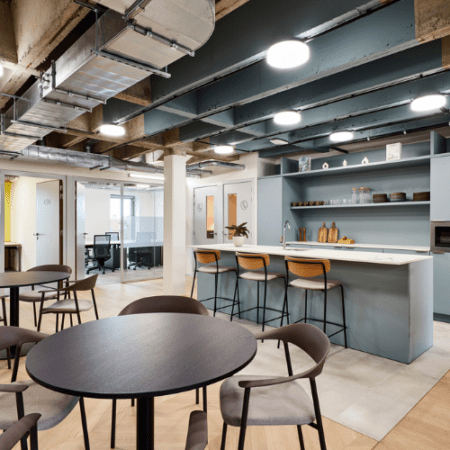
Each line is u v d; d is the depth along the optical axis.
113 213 11.55
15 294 3.29
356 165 5.36
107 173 7.16
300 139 5.27
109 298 5.80
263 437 2.00
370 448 1.88
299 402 1.49
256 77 3.18
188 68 2.95
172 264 5.86
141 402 1.36
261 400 1.50
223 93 3.48
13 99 3.92
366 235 5.82
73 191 6.76
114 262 8.96
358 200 5.81
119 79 2.61
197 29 1.98
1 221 6.04
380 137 5.28
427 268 3.37
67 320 4.43
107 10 2.09
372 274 3.23
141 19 1.86
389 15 2.32
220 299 4.75
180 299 2.23
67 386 1.04
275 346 3.42
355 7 2.00
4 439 0.99
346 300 3.43
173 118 4.23
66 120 3.53
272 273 3.96
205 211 8.12
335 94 3.32
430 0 2.12
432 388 2.56
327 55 2.67
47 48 2.57
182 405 2.38
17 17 2.81
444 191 4.36
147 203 8.52
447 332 3.92
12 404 1.47
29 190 8.19
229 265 4.63
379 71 3.00
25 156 5.25
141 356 1.28
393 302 3.09
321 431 1.34
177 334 1.54
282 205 6.38
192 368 1.17
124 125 5.12
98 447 1.92
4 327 1.74
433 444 1.91
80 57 2.37
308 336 1.62
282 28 2.33
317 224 6.55
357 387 2.57
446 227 4.34
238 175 7.29
